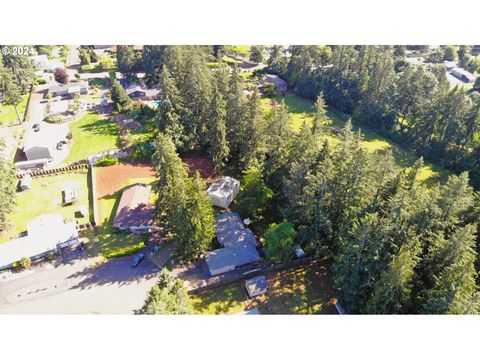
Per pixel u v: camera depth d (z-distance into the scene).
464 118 65.81
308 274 43.34
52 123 76.25
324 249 41.31
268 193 48.03
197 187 40.75
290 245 40.94
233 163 62.12
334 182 41.88
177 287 33.84
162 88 60.66
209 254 43.22
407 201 35.25
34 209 52.03
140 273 42.84
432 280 35.31
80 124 75.81
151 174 60.56
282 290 41.28
